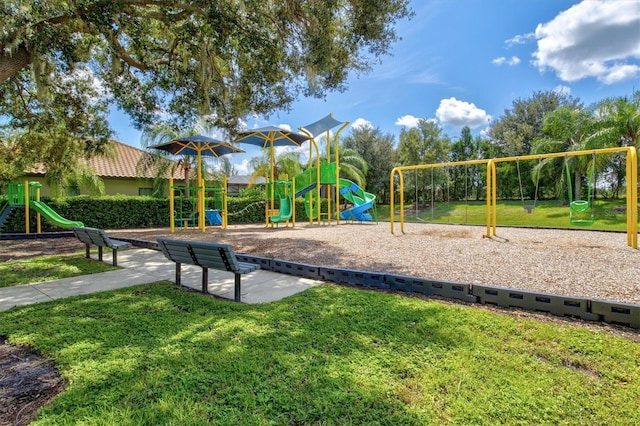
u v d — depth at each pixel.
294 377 2.04
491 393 1.88
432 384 1.97
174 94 8.94
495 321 2.93
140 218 14.43
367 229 12.11
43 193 15.59
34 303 3.66
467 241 8.05
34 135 9.47
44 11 5.90
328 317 3.08
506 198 22.33
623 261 5.32
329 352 2.38
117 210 13.82
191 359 2.27
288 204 14.57
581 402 1.80
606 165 15.30
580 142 15.50
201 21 6.61
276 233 10.78
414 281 3.95
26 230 11.12
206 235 10.33
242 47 6.61
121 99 8.89
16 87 8.42
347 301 3.56
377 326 2.84
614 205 16.12
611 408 1.75
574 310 3.08
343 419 1.67
